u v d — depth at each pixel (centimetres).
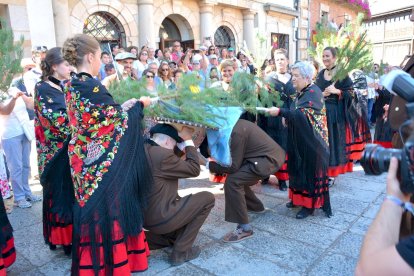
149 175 216
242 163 283
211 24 1045
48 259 270
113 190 196
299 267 247
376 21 2089
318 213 340
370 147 99
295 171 325
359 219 324
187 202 247
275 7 1245
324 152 312
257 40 389
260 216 337
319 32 459
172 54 788
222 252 271
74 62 202
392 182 92
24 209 367
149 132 268
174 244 256
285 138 404
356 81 439
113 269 201
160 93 236
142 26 866
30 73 412
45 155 262
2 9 626
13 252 233
